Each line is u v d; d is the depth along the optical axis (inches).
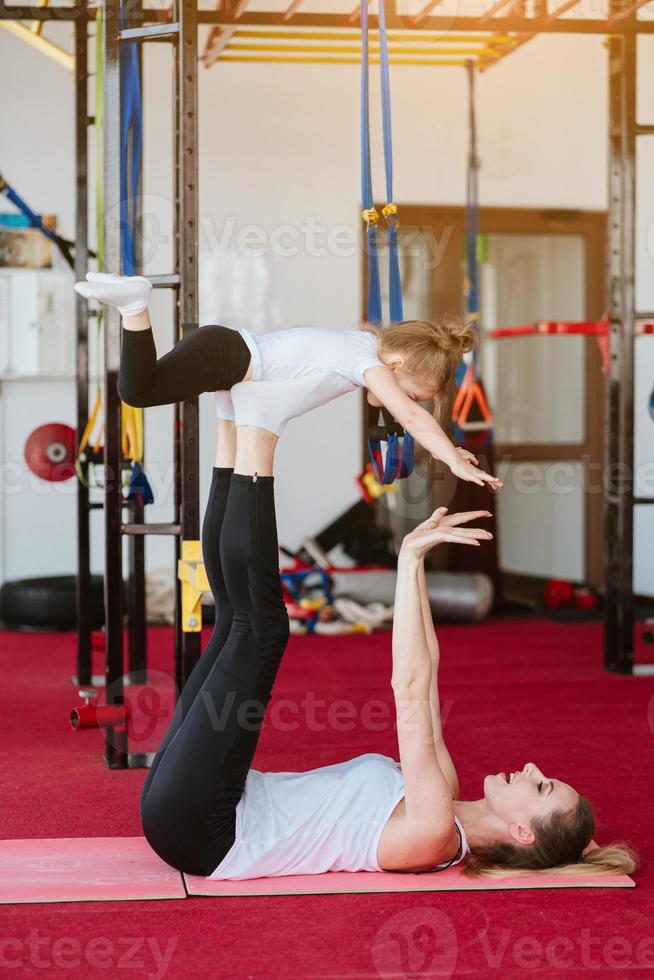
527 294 326.0
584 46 317.7
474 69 249.8
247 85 297.9
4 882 111.9
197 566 141.9
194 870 112.8
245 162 298.7
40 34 213.5
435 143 309.7
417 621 111.7
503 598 298.5
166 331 286.8
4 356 282.0
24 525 291.9
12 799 142.3
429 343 117.7
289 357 113.4
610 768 158.6
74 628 272.7
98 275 102.6
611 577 225.9
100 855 119.8
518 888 111.3
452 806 112.3
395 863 113.5
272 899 108.7
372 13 182.1
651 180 315.3
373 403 121.6
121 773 155.1
